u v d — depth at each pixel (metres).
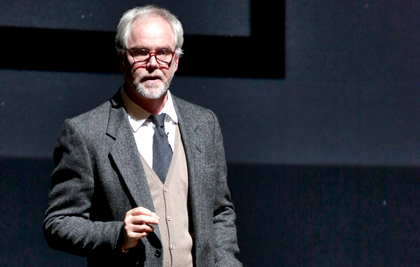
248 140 8.68
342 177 8.30
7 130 8.00
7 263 5.59
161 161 2.58
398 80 8.83
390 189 7.93
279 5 8.45
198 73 8.45
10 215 6.60
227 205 2.79
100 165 2.47
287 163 8.73
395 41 8.77
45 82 8.04
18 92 7.99
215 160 2.75
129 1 7.70
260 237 6.39
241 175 8.20
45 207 6.89
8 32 7.62
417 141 8.86
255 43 8.38
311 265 5.72
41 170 7.70
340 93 8.77
